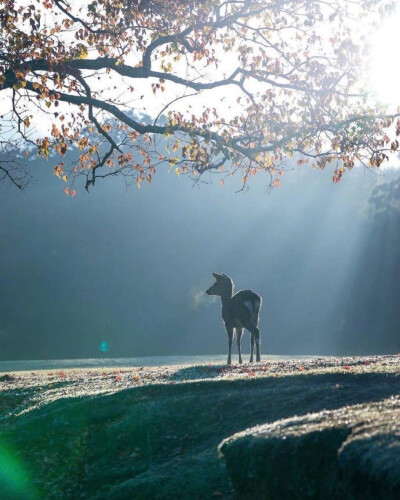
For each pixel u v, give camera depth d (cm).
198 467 1056
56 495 1173
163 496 1011
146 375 1838
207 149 1650
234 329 2488
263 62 1694
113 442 1258
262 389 1317
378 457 671
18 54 1532
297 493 747
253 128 1659
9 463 1295
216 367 1834
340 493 697
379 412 858
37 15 1552
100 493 1120
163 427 1252
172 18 1702
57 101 1573
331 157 1644
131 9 1656
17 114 1619
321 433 759
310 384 1303
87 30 1681
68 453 1280
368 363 1625
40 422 1396
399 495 622
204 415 1257
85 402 1425
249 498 809
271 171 1681
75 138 1753
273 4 1681
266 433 823
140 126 1641
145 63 1645
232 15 1689
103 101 1623
